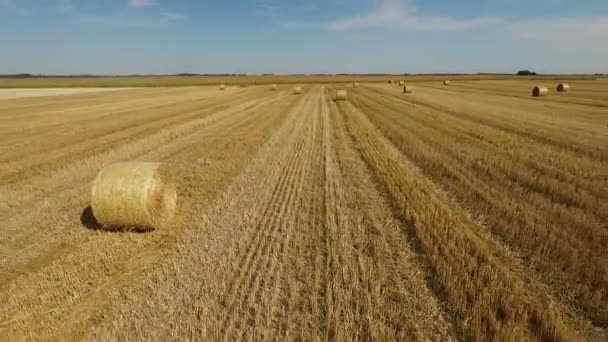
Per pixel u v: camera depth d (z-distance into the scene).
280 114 25.72
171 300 4.92
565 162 11.31
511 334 4.10
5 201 9.14
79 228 7.49
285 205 8.59
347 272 5.61
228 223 7.61
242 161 12.91
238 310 4.73
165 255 6.31
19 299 5.10
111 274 5.73
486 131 16.72
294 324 4.47
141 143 16.11
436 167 11.27
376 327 4.36
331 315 4.62
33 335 4.38
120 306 4.89
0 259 6.29
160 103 36.28
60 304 4.99
